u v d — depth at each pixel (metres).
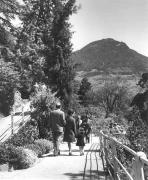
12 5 24.78
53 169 14.48
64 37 42.53
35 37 40.69
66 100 41.78
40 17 43.22
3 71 22.17
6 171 14.20
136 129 13.16
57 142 18.61
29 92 30.73
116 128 18.23
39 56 33.69
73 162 16.28
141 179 6.31
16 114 31.77
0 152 14.60
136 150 12.62
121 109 81.12
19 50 27.23
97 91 84.88
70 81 42.03
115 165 11.15
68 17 43.25
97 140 32.22
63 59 41.94
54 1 43.47
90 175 12.94
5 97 31.67
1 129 26.06
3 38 25.98
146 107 18.28
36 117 23.42
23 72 27.81
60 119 18.48
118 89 83.06
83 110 47.09
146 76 19.45
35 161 15.78
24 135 20.72
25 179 12.45
